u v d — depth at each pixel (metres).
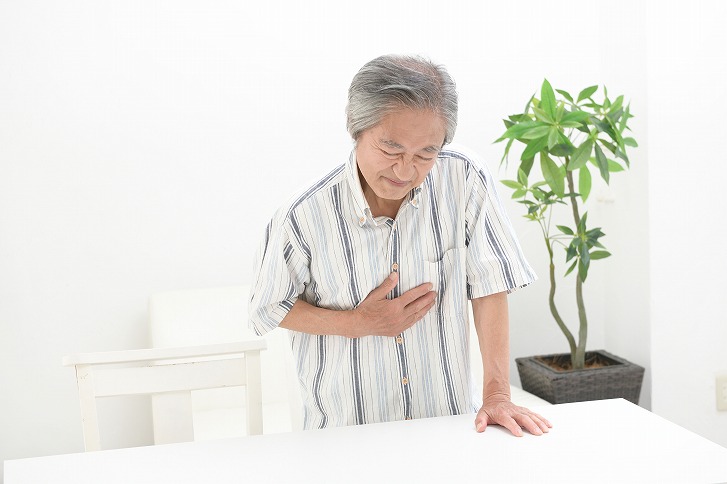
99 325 3.07
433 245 1.72
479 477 1.45
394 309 1.67
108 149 3.01
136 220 3.06
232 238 3.13
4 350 3.01
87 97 2.97
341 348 1.74
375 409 1.76
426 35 3.18
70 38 2.94
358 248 1.69
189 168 3.07
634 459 1.50
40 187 2.97
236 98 3.08
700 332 3.07
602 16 3.22
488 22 3.21
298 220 1.67
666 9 2.91
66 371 3.06
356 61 3.15
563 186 2.88
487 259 1.72
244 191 3.12
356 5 3.13
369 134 1.50
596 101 3.28
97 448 1.84
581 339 3.02
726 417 3.13
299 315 1.71
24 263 2.99
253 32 3.07
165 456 1.59
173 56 3.02
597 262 3.35
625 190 3.12
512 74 3.25
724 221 3.04
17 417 3.04
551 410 1.75
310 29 3.11
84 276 3.04
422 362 1.76
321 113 3.15
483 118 3.24
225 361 1.90
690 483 1.41
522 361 3.13
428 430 1.66
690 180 3.00
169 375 1.87
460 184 1.72
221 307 2.95
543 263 3.35
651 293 3.02
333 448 1.59
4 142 2.93
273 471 1.50
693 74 2.95
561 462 1.50
